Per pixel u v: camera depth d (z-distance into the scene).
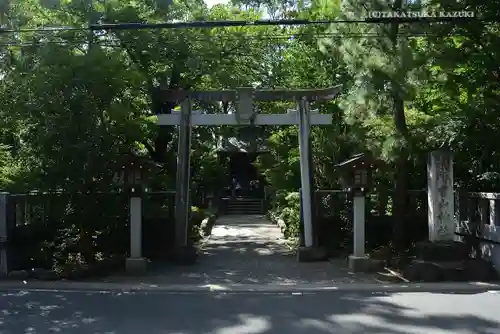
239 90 13.56
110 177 11.39
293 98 13.73
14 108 11.02
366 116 12.06
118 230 12.84
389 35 10.98
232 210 30.50
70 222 11.42
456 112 12.69
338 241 14.05
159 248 13.88
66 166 10.75
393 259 12.09
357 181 11.88
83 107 10.51
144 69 14.12
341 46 11.45
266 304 8.65
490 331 6.95
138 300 8.98
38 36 12.17
